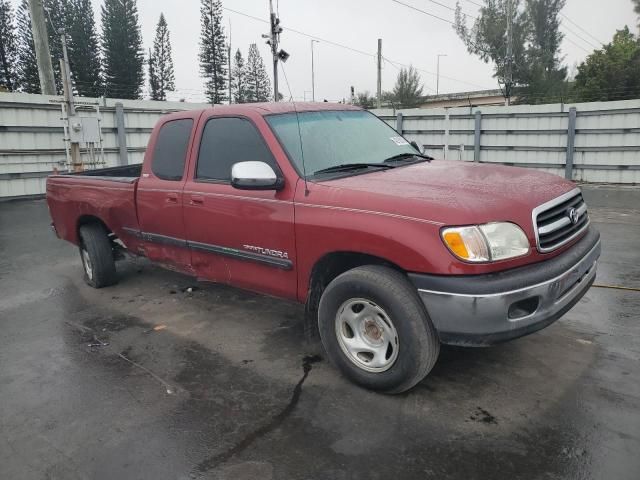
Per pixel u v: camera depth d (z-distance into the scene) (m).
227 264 4.16
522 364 3.63
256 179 3.48
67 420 3.15
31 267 6.78
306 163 3.68
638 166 14.05
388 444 2.81
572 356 3.73
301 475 2.59
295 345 4.12
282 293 3.80
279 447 2.82
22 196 13.09
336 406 3.20
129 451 2.83
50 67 13.37
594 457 2.64
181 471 2.66
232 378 3.62
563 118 14.83
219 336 4.35
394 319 3.06
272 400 3.30
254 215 3.76
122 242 5.32
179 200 4.38
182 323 4.67
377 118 4.77
